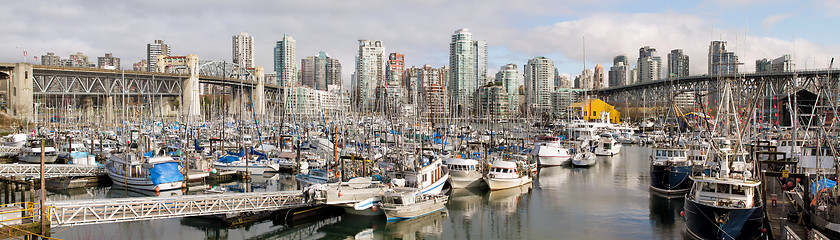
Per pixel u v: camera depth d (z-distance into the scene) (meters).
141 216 46.00
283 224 52.66
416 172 59.50
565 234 49.41
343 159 70.69
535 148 103.19
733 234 40.50
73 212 43.59
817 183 44.84
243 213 53.44
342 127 113.12
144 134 117.81
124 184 73.19
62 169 79.81
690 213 44.12
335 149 70.69
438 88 199.38
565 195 67.88
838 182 40.34
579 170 93.38
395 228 52.38
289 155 92.38
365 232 51.16
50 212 41.97
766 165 68.25
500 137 138.75
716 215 40.88
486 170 74.88
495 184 70.06
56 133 133.50
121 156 77.50
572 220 54.50
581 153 104.19
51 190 71.81
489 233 50.28
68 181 72.12
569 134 125.88
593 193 69.06
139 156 78.31
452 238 48.88
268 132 146.50
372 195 54.25
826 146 58.22
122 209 46.25
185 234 49.16
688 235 45.75
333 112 158.00
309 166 89.44
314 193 51.94
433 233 50.59
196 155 90.56
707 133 63.16
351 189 53.31
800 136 79.00
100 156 101.25
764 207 46.16
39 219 40.28
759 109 90.06
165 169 71.69
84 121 190.75
